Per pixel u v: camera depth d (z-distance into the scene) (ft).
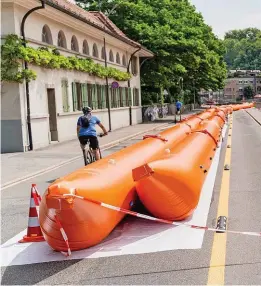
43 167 43.57
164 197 19.02
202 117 66.28
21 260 16.93
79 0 131.75
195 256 16.14
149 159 24.79
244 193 26.30
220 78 236.02
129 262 15.94
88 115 38.09
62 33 72.90
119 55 107.45
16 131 58.13
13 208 26.63
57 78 69.46
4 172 41.01
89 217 16.46
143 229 19.43
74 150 58.08
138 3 131.23
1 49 56.24
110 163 20.52
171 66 127.24
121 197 18.49
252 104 268.21
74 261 16.37
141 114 126.82
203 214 21.54
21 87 58.18
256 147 51.03
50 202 15.74
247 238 17.85
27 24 59.98
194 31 130.82
